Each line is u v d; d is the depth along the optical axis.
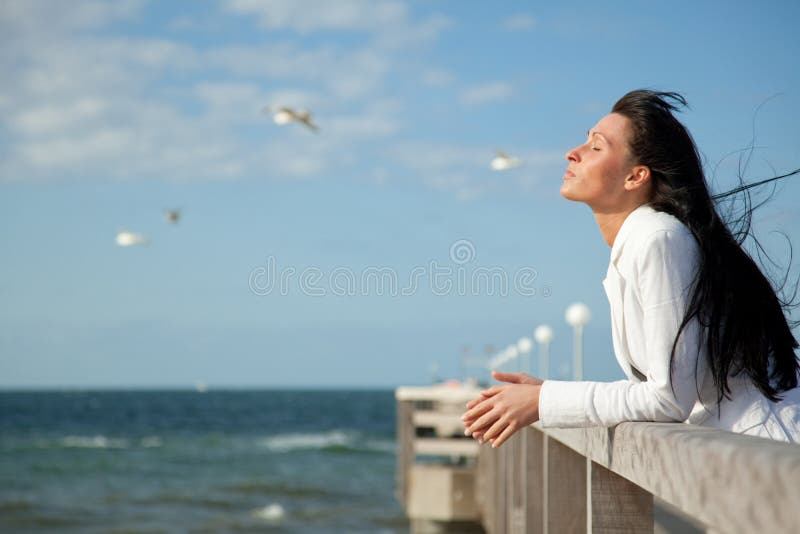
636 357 1.86
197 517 21.52
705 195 1.89
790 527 0.79
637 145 1.97
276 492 26.53
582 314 10.98
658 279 1.75
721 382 1.75
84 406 101.56
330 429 68.06
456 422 12.73
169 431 62.06
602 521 1.91
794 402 1.79
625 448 1.54
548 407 1.79
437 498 11.59
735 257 1.80
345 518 21.31
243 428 67.44
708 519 1.02
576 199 2.05
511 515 4.82
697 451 1.06
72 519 21.14
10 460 38.00
